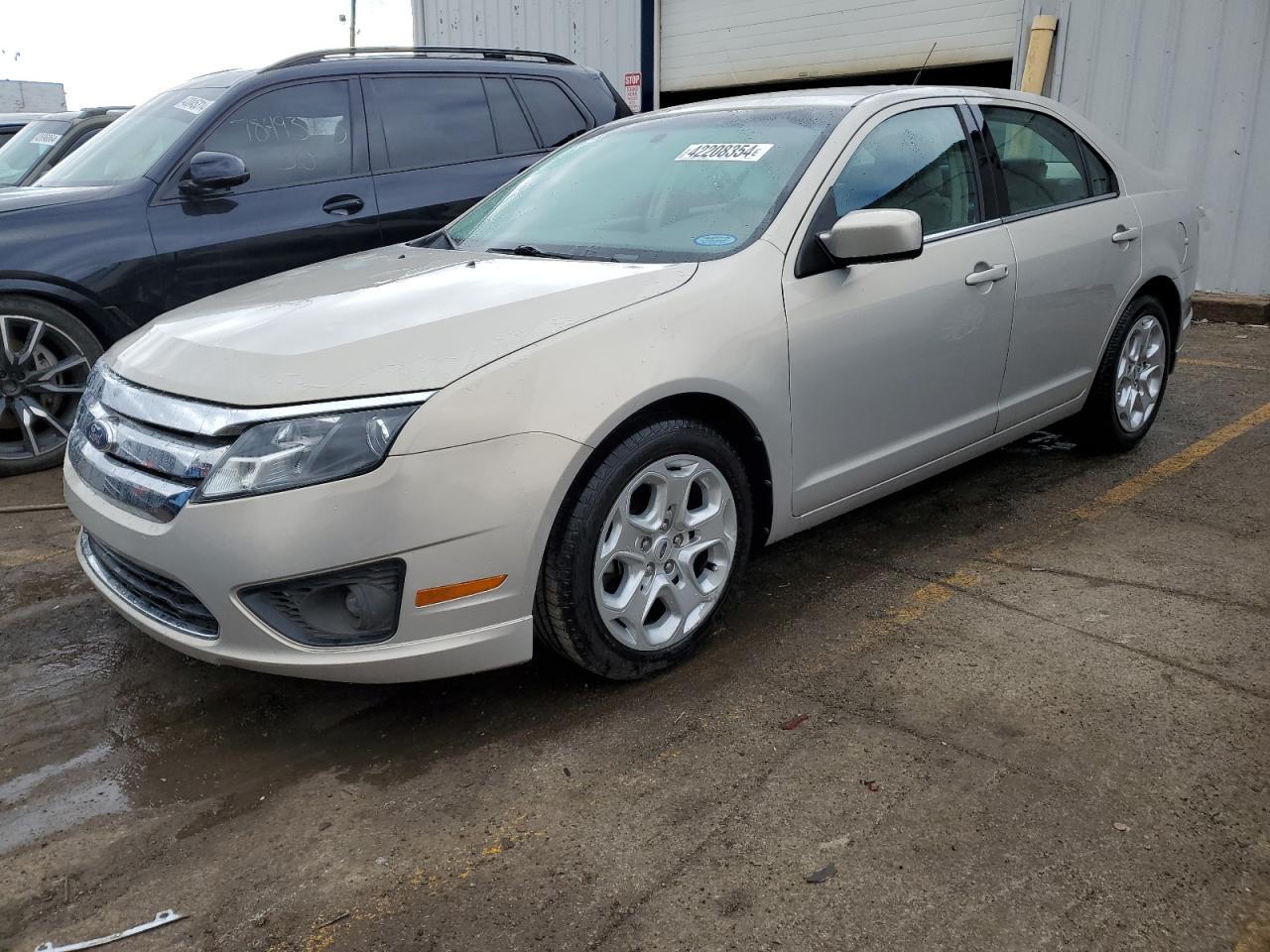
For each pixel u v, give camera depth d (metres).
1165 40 7.95
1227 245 7.96
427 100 5.64
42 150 7.21
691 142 3.63
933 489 4.39
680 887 2.07
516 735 2.64
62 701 2.92
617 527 2.67
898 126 3.55
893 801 2.30
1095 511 4.05
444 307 2.69
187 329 2.84
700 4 10.86
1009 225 3.82
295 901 2.09
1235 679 2.75
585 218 3.47
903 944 1.90
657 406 2.75
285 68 5.27
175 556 2.41
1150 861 2.09
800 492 3.15
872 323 3.22
